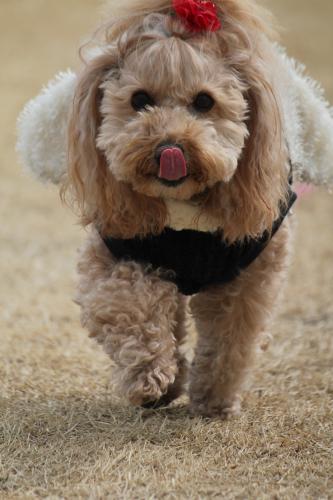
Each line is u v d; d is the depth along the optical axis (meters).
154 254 5.28
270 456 5.17
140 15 4.84
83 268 5.47
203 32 4.77
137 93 4.70
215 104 4.71
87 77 4.96
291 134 5.79
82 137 5.02
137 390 4.93
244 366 5.80
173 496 4.54
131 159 4.62
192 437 5.40
